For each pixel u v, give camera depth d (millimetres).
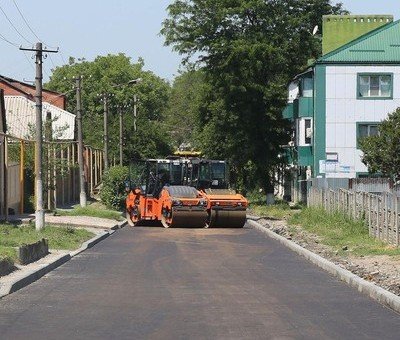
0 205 44750
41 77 36188
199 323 14570
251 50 69500
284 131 74750
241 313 15750
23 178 48781
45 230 34562
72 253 28750
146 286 20016
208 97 75688
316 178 62250
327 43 74938
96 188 82062
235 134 73312
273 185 76812
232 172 75625
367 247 30500
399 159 57562
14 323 14680
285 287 19906
